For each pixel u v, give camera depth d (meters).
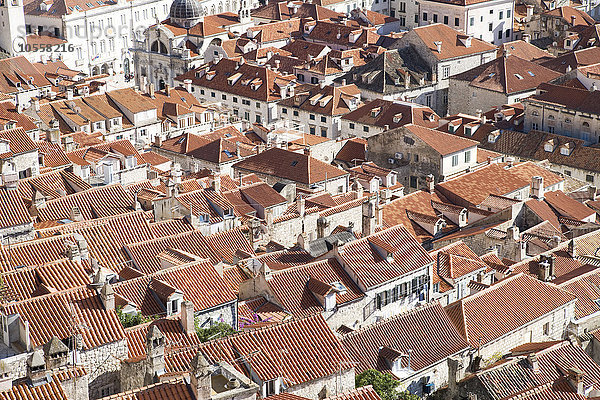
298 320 97.06
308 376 91.81
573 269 147.38
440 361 114.06
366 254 128.38
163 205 148.88
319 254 134.12
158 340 89.56
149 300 112.19
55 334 91.31
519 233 167.75
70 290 95.81
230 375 83.25
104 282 96.38
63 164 172.25
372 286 124.25
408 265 129.25
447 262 139.75
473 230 172.62
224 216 152.62
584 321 131.38
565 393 103.19
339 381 93.38
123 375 91.56
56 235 126.69
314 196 168.62
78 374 83.12
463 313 122.81
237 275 126.44
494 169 196.50
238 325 115.19
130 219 136.25
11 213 133.00
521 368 110.31
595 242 158.12
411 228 176.38
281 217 152.88
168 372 88.75
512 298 128.12
